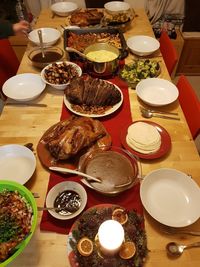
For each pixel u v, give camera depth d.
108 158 1.13
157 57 1.91
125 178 1.06
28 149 1.20
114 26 2.16
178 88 1.68
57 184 1.05
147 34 2.19
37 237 0.96
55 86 1.54
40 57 1.80
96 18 2.21
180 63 3.46
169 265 0.88
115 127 1.38
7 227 0.87
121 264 0.84
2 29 1.94
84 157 1.15
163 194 1.07
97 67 1.61
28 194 0.95
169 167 1.19
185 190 1.07
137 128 1.28
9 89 1.59
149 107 1.51
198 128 1.41
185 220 0.99
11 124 1.39
